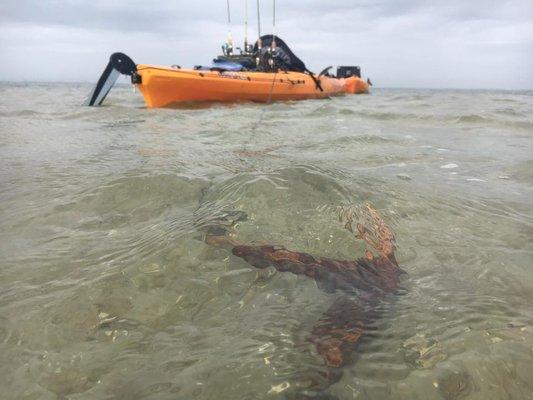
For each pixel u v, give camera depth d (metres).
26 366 1.43
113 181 3.50
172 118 8.60
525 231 2.70
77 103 13.00
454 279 2.05
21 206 3.05
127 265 2.13
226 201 2.93
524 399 1.30
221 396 1.27
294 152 5.11
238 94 11.59
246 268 2.07
